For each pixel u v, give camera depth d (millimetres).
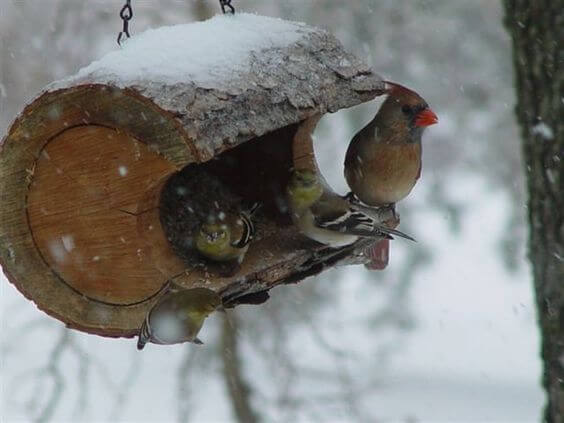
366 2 14953
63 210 6590
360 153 8516
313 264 8070
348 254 8328
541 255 6848
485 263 20688
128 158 6312
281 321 13461
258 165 8031
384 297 14984
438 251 16078
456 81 15875
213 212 7301
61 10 12750
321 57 7645
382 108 8438
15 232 6641
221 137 6145
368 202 8758
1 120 13062
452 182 16266
